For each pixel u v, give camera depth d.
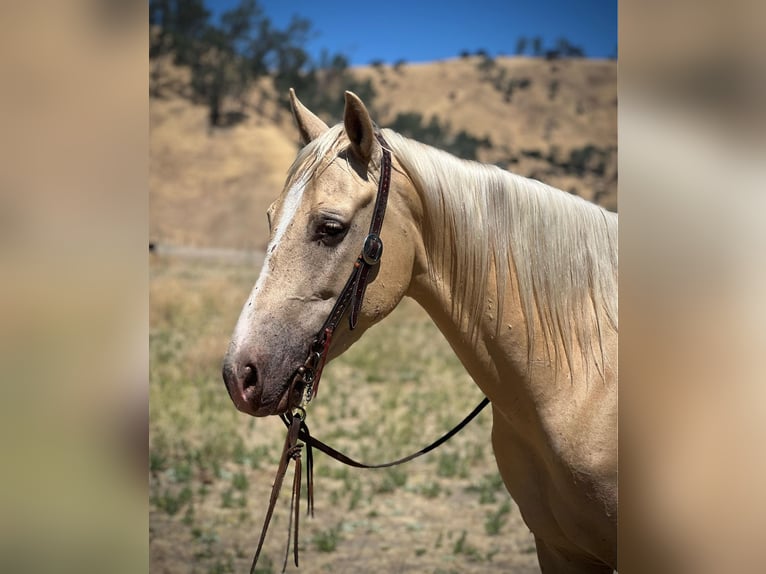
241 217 32.66
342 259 1.76
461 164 1.94
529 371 1.88
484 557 3.95
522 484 2.04
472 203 1.88
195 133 37.50
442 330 1.99
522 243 1.88
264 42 44.22
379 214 1.79
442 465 5.22
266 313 1.71
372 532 4.28
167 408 6.47
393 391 7.41
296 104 1.98
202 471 5.18
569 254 1.92
